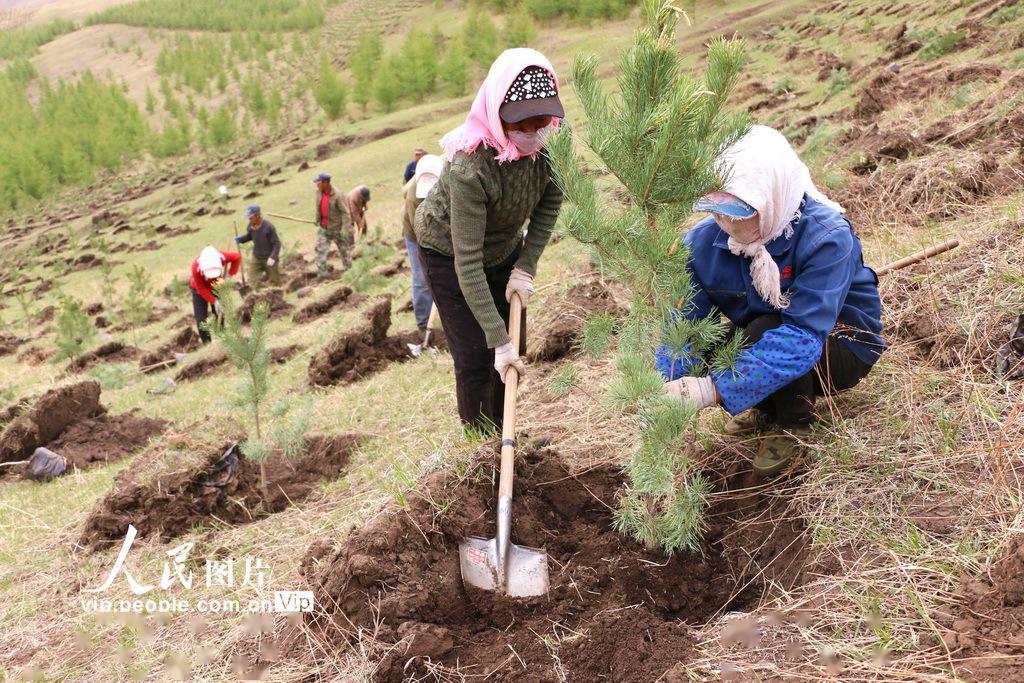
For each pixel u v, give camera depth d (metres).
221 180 42.59
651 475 2.67
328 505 4.34
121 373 10.20
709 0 54.50
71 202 61.31
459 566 2.94
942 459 2.90
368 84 69.88
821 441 3.20
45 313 18.95
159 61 120.50
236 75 105.69
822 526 2.82
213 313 10.68
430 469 3.34
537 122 2.95
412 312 8.75
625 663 2.58
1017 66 9.18
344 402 6.12
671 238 2.54
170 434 5.20
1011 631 2.18
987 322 3.52
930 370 3.43
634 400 2.66
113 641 3.50
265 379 4.80
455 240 3.12
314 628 2.94
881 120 9.71
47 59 148.88
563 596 2.87
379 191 27.45
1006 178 5.08
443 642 2.71
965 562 2.47
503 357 3.22
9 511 5.80
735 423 3.51
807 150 7.93
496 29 77.25
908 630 2.34
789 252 2.93
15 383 11.78
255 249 13.56
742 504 3.18
